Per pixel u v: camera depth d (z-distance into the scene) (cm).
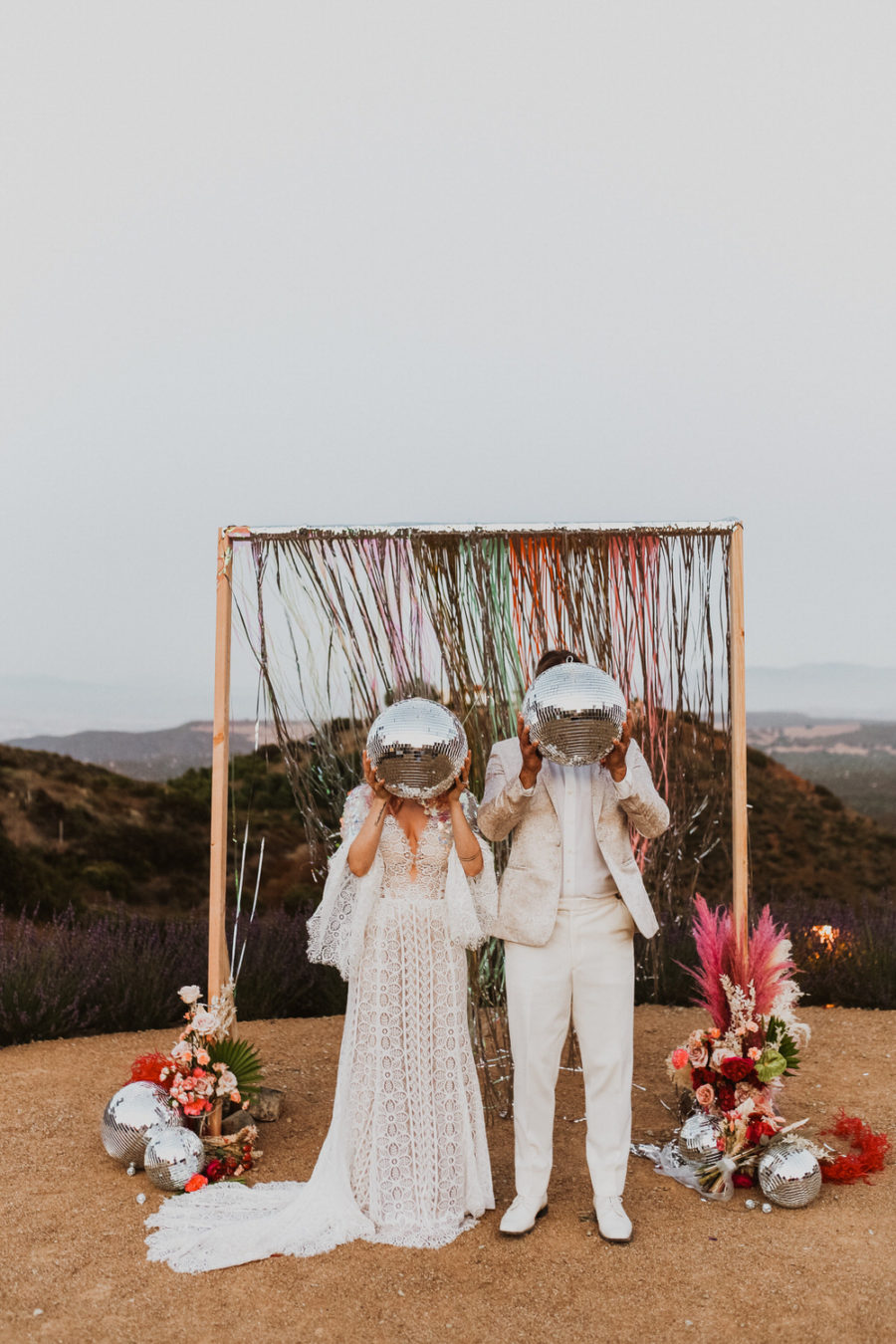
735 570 429
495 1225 356
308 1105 489
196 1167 390
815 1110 474
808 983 695
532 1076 346
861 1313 298
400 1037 357
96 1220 363
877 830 1606
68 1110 476
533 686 338
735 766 431
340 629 444
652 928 344
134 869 1281
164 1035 617
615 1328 293
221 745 439
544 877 344
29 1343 286
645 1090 505
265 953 700
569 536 435
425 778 337
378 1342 287
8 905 1159
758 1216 364
